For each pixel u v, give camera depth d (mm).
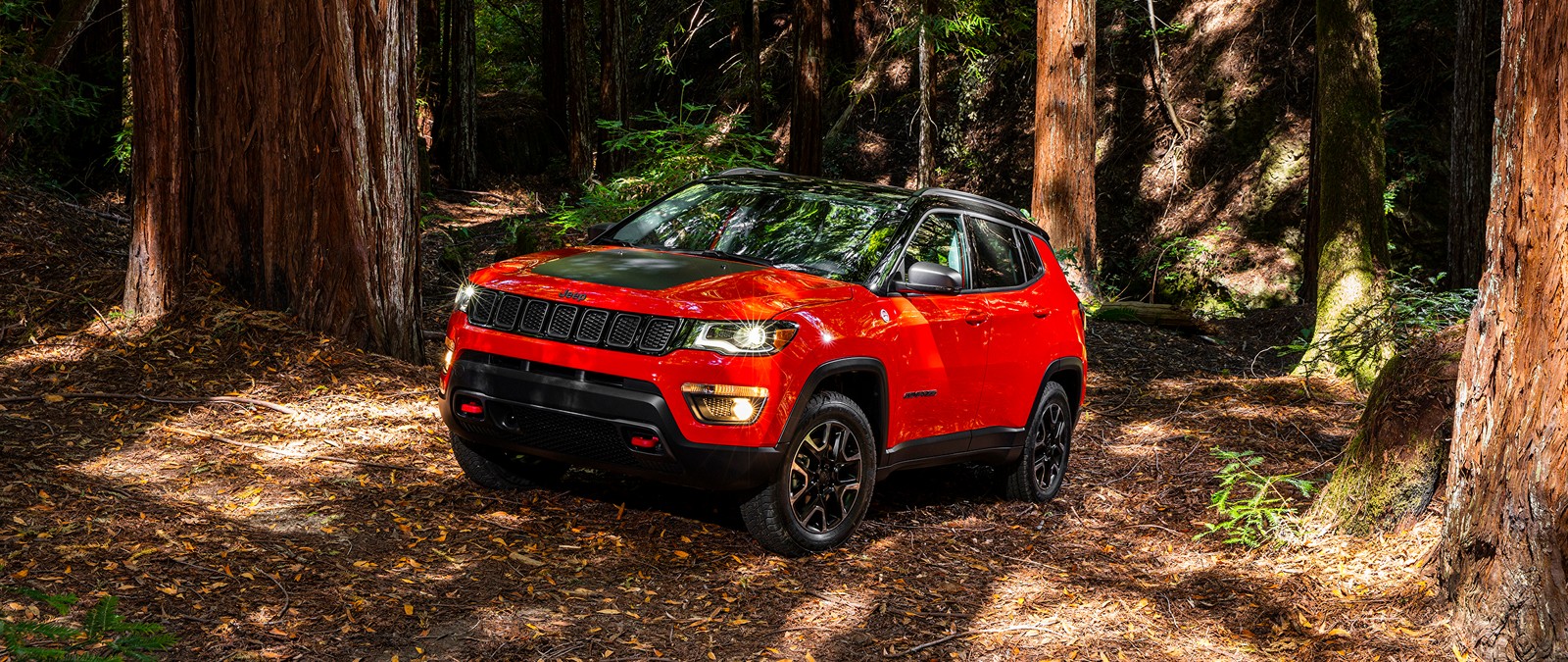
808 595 5109
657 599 4898
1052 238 16141
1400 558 5594
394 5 8500
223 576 4605
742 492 5426
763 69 30969
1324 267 11945
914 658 4570
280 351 8156
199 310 8398
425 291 12734
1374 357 11125
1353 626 5125
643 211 6566
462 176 27656
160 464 6043
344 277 8531
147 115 8352
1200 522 6789
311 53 8250
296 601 4465
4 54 12711
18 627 3166
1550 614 4574
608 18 26750
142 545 4805
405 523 5488
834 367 5391
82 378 7387
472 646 4270
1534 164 4594
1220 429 9344
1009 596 5363
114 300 8734
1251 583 5676
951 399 6199
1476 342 5000
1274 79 22812
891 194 6449
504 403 5375
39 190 11797
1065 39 15859
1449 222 16062
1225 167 22641
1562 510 4539
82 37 16406
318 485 5910
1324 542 6012
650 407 5078
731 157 12273
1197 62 23875
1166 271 22109
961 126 26578
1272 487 7180
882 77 28609
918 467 6285
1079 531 6617
